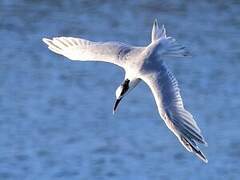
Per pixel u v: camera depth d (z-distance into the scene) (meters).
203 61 23.61
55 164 16.17
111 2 28.98
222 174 15.73
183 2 28.94
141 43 25.45
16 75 22.20
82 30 26.45
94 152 16.77
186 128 6.88
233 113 19.41
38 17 27.33
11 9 27.91
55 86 21.44
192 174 15.76
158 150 16.89
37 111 19.47
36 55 23.91
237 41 25.41
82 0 29.08
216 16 27.61
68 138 17.67
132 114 19.22
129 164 16.16
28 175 15.67
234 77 22.25
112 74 22.52
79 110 19.59
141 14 27.89
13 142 17.39
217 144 17.31
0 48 24.47
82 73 22.58
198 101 20.34
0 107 19.69
